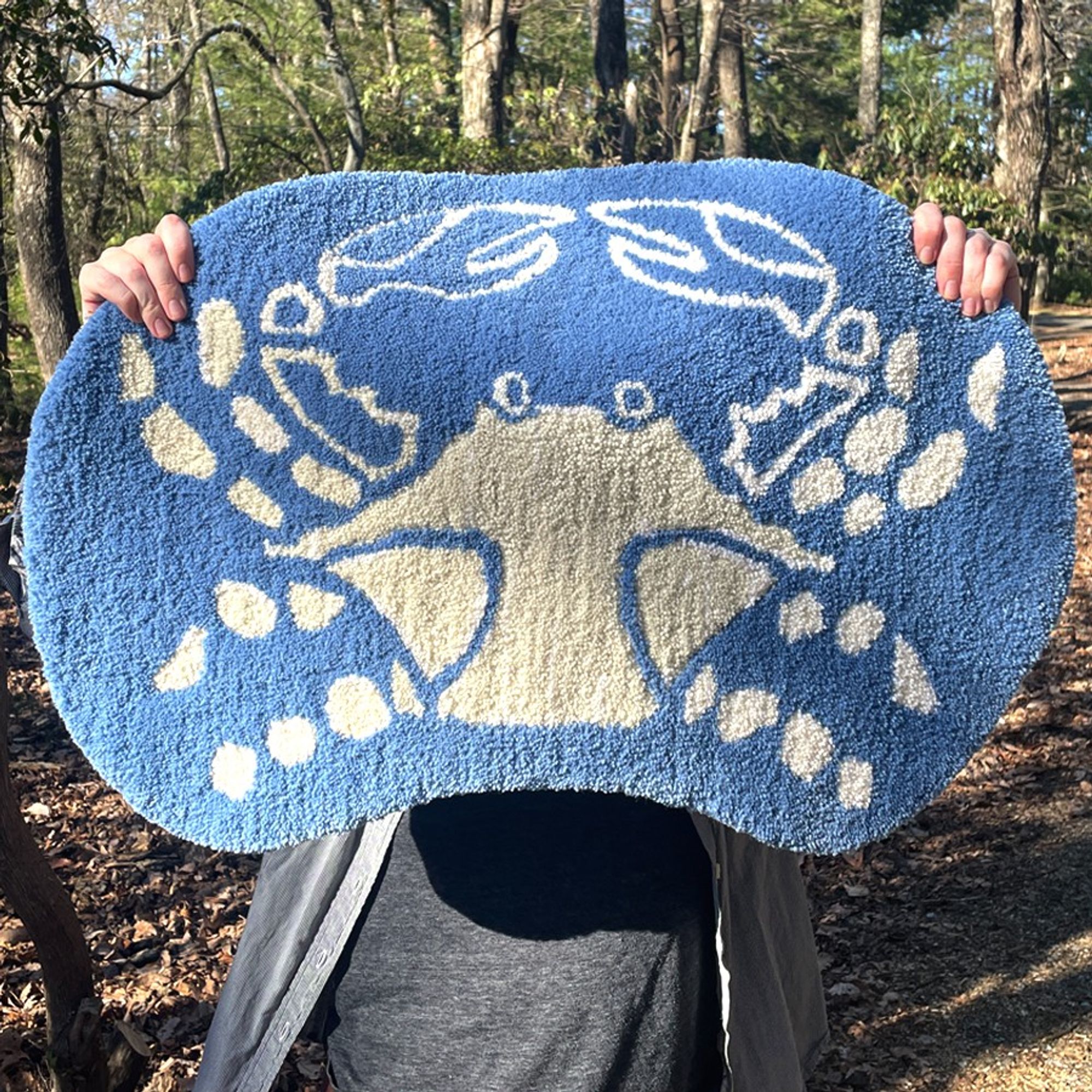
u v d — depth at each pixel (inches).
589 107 747.4
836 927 173.9
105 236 649.0
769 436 58.9
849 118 1170.6
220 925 171.0
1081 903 170.6
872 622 60.0
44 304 469.4
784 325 59.0
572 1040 60.9
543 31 1066.1
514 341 58.7
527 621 58.6
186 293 58.7
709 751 59.2
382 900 63.8
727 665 59.3
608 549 58.7
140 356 58.5
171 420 58.6
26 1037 134.6
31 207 461.7
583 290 59.3
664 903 62.1
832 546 59.6
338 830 58.6
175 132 765.3
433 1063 62.2
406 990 62.9
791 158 1109.7
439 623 58.7
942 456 60.0
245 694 58.8
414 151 634.2
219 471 58.7
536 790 62.0
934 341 59.9
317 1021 72.1
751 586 59.3
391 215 60.2
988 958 160.7
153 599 58.6
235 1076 65.7
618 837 62.5
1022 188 501.0
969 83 1291.8
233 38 727.1
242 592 58.7
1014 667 60.4
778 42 1079.6
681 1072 63.6
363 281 59.2
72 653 58.5
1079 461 472.7
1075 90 983.0
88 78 424.5
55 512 58.1
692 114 732.0
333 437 58.5
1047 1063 138.6
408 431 58.5
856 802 60.0
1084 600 310.8
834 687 59.7
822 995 78.2
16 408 478.0
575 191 61.0
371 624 58.6
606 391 58.3
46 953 99.7
